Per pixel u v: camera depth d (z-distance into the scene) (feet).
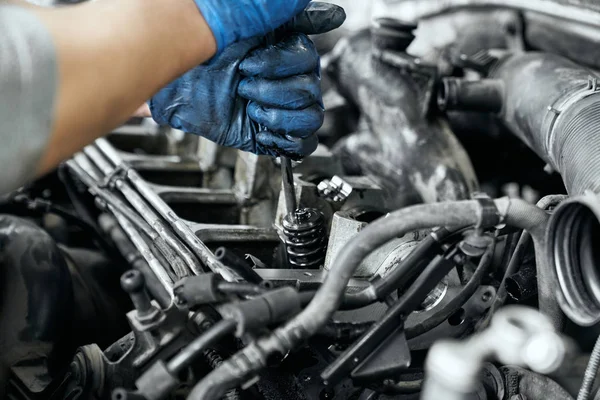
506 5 7.10
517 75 5.96
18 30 2.89
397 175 6.40
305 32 4.60
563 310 3.45
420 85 6.44
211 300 3.47
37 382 4.44
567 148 4.57
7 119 2.83
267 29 3.80
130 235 5.16
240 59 4.36
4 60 2.80
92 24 3.12
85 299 5.59
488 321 4.17
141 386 3.25
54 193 7.88
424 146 6.26
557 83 5.38
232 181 7.20
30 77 2.84
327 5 4.61
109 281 6.29
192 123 4.66
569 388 4.38
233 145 4.83
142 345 3.84
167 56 3.35
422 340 4.17
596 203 3.06
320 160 6.18
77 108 3.01
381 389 3.69
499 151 7.19
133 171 6.09
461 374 2.45
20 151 2.88
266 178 6.18
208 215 6.27
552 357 2.58
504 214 3.46
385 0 9.38
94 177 6.38
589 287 3.42
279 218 5.46
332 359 3.84
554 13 6.47
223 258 3.56
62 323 4.83
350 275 3.29
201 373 4.27
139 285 3.60
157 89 3.41
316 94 4.54
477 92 6.08
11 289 4.67
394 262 4.46
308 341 3.79
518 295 4.13
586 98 4.90
